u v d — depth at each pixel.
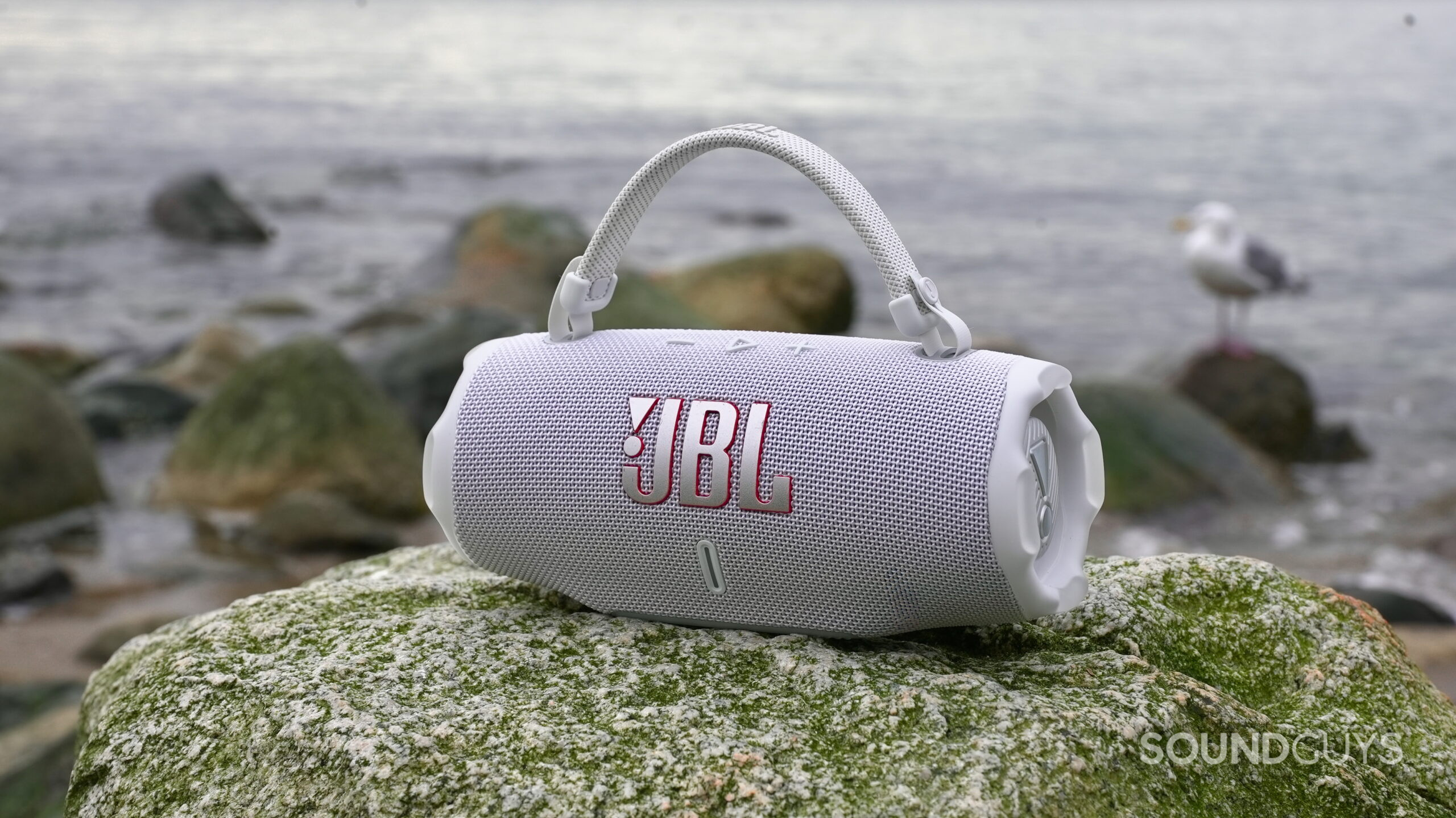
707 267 8.84
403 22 75.44
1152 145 21.64
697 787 1.21
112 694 1.63
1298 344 9.73
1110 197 16.75
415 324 9.31
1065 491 1.42
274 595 1.63
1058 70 39.81
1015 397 1.30
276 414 6.14
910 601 1.37
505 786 1.21
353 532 5.61
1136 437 6.18
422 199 17.00
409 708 1.32
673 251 13.72
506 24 78.00
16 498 5.78
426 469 1.52
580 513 1.42
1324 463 7.11
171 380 8.10
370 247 13.81
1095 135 23.08
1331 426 7.31
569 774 1.22
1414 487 6.64
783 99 30.50
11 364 6.11
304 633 1.50
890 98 30.55
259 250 13.49
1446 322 10.31
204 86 30.81
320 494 5.89
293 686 1.35
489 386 1.49
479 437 1.46
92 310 10.77
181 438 6.28
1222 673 1.54
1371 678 1.52
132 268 12.44
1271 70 39.06
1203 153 20.52
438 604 1.62
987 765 1.22
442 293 9.96
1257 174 18.38
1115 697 1.35
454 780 1.21
